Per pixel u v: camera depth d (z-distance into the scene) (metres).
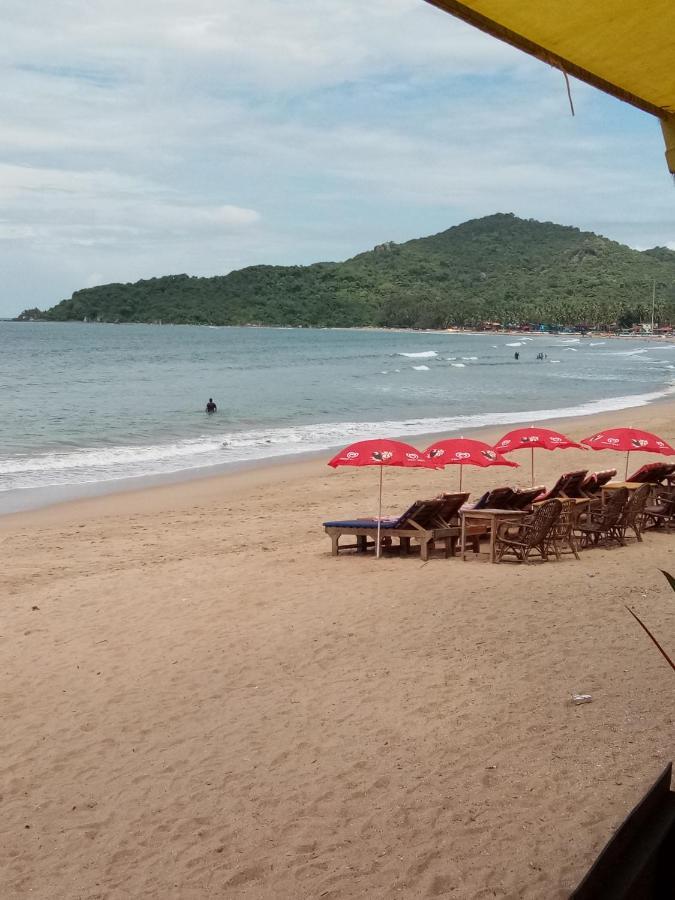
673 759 5.12
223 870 4.30
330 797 4.98
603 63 2.34
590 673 6.72
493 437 28.39
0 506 17.25
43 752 5.85
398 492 18.02
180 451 25.36
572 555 11.52
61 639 8.42
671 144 2.71
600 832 4.36
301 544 13.11
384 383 55.69
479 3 2.03
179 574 11.02
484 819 4.60
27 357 87.56
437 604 8.99
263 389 49.84
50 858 4.52
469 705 6.20
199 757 5.63
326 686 6.77
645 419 33.84
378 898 3.96
